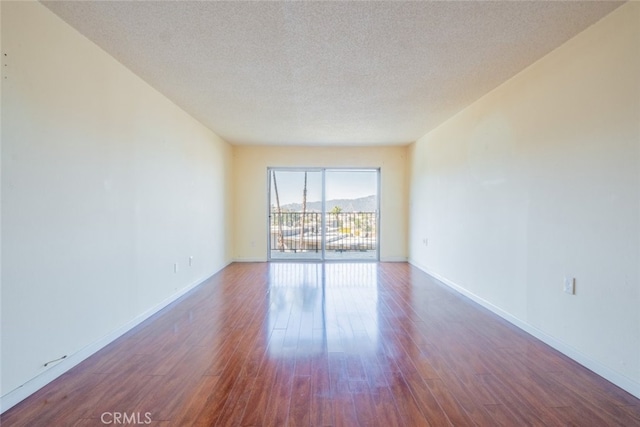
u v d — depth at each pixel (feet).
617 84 6.50
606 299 6.75
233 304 11.82
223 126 15.51
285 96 11.46
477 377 6.82
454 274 13.93
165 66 9.11
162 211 11.32
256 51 8.27
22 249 6.02
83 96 7.55
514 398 6.09
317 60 8.76
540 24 7.06
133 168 9.56
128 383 6.57
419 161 18.42
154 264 10.77
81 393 6.21
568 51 7.72
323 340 8.67
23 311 6.03
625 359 6.36
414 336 8.94
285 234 21.83
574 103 7.54
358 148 20.84
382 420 5.47
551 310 8.28
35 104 6.27
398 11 6.63
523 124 9.36
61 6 6.45
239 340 8.66
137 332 9.20
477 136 11.93
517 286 9.64
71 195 7.20
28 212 6.14
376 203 21.40
